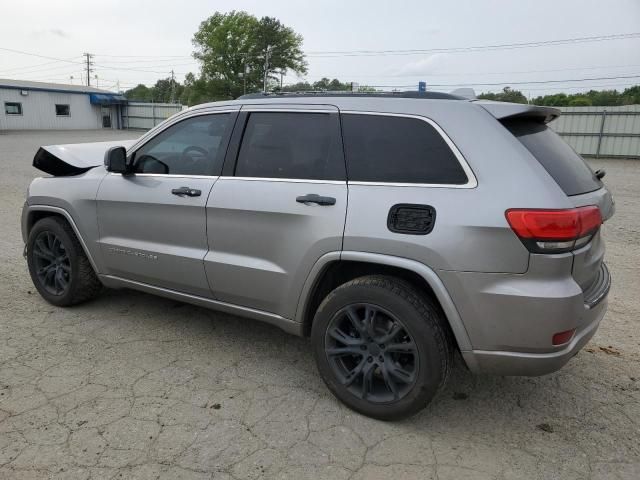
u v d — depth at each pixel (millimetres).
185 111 3771
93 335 4004
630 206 10258
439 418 3049
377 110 2986
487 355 2684
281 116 3311
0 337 3928
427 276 2676
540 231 2473
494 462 2664
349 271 3145
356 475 2545
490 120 2721
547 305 2496
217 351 3809
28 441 2727
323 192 3004
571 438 2875
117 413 2996
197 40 74562
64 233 4289
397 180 2838
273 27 72812
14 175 13391
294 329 3277
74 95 41438
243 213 3275
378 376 3104
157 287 3922
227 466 2586
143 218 3791
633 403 3221
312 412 3068
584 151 24094
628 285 5371
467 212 2600
